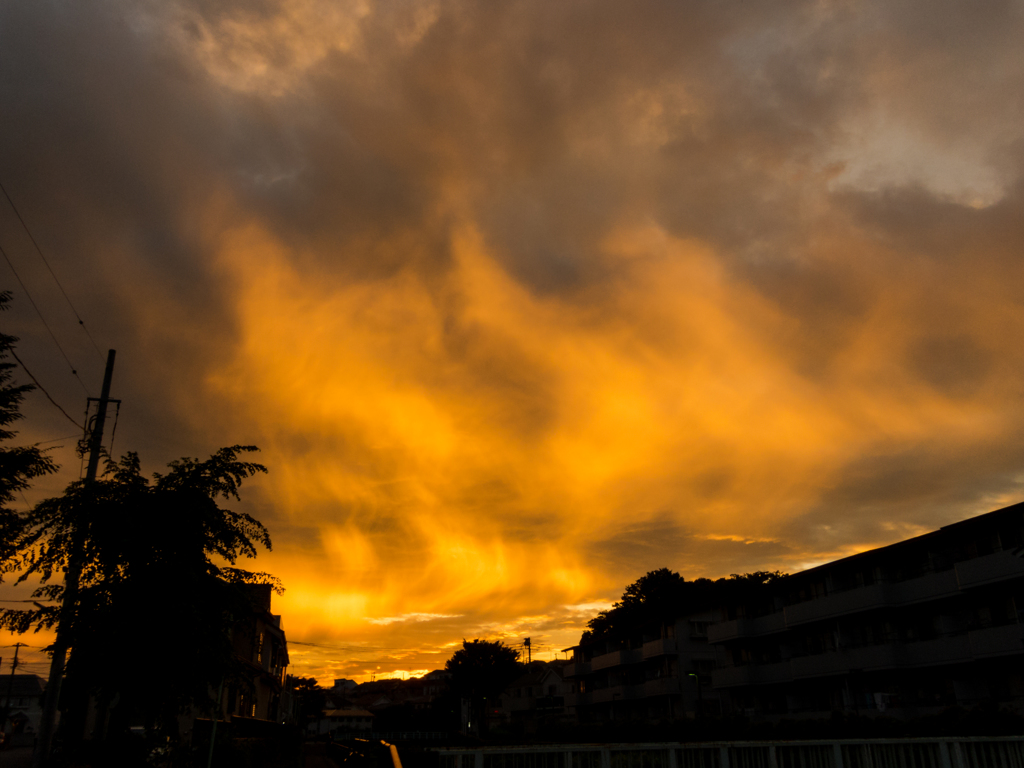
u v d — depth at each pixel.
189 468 15.98
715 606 58.34
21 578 14.83
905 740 12.41
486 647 94.12
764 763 11.95
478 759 11.18
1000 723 25.84
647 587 85.06
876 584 36.03
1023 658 29.16
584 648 76.75
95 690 14.26
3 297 15.84
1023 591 29.81
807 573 42.25
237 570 15.80
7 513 14.77
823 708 41.00
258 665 41.69
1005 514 30.28
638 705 63.81
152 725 14.80
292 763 24.88
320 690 119.94
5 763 27.05
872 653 35.78
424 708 115.44
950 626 33.09
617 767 11.52
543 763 11.41
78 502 14.83
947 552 33.75
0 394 15.44
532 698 91.25
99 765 13.65
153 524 14.87
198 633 13.84
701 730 40.78
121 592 13.99
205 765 17.28
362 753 18.12
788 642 44.66
